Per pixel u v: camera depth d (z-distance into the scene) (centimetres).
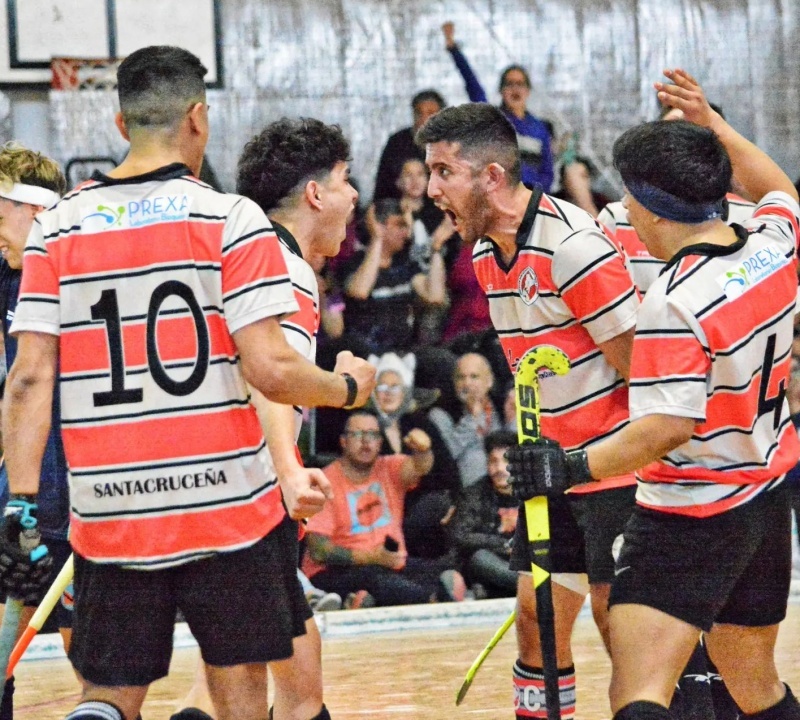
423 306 1927
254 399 711
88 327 625
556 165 2083
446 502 1817
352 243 1939
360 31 2033
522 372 697
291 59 2017
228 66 1997
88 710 618
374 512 1781
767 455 682
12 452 638
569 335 818
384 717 1091
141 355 620
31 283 633
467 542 1811
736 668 734
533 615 841
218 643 629
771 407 684
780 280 684
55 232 636
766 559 700
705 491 671
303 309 734
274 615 632
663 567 675
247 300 614
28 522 643
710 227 691
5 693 851
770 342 674
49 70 1927
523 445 687
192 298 618
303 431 1844
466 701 1158
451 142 810
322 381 648
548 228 809
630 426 658
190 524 618
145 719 1117
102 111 1939
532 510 694
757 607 708
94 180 643
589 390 821
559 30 2089
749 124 2134
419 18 2050
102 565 632
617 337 796
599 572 839
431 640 1591
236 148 2003
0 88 1917
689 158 678
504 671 1330
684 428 646
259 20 2003
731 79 2130
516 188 820
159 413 617
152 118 641
